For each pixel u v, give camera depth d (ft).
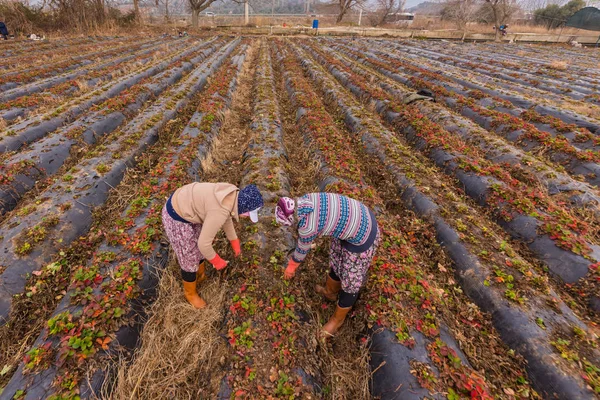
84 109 32.24
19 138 25.17
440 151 25.31
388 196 21.25
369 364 11.60
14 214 17.95
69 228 16.66
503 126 30.14
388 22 173.06
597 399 9.98
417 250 17.08
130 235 15.69
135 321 12.42
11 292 13.25
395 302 12.61
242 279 14.08
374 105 36.35
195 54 63.72
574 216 18.52
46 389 9.77
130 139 25.09
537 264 16.01
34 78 44.68
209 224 9.77
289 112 36.58
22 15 91.35
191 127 28.37
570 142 27.89
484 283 14.07
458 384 10.19
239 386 10.37
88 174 20.48
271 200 18.95
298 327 12.26
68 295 12.95
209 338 12.09
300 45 92.02
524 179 22.34
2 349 11.98
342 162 22.99
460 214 18.31
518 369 11.60
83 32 101.50
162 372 11.25
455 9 152.35
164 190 19.12
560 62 63.72
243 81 48.85
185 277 12.41
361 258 10.53
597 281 14.15
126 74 46.98
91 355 10.64
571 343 11.70
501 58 74.95
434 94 40.19
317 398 10.61
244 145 27.73
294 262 11.16
